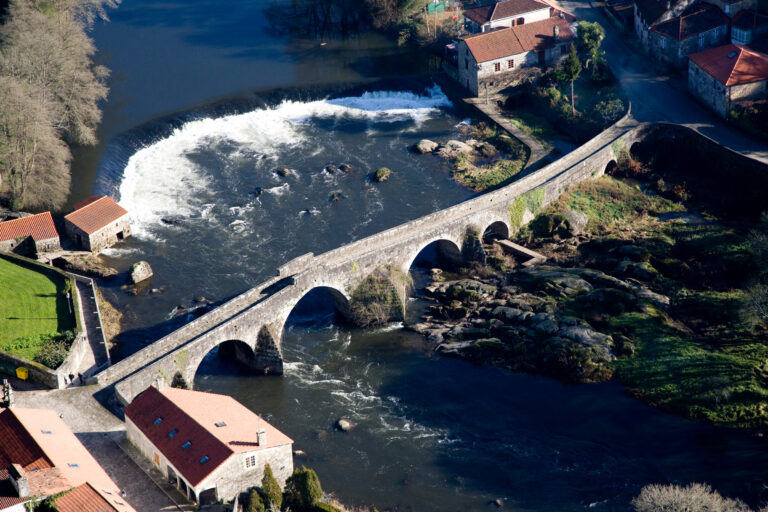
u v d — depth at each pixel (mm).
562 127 138500
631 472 78688
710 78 130000
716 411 83750
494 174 128750
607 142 126125
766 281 100625
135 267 107375
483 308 101688
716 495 72438
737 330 93750
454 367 93375
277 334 92875
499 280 107500
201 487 68938
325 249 112938
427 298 105375
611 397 87688
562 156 129875
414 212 120625
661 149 128000
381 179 128750
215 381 92062
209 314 89750
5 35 135125
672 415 84625
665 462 79562
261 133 144000
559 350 91938
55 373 82938
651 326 95250
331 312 103688
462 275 109500
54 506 61750
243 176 131250
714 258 106812
